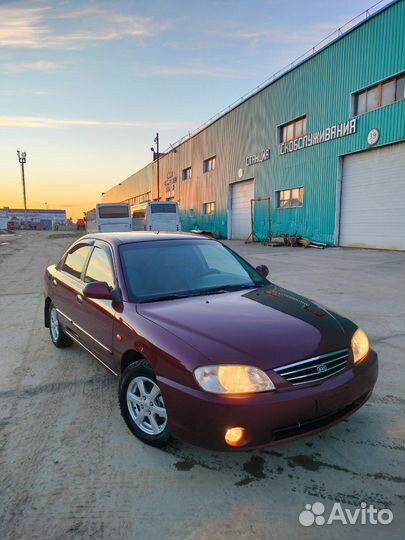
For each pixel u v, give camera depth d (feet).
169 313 10.59
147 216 97.25
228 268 14.17
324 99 67.97
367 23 58.23
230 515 7.84
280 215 83.15
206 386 8.41
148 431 10.13
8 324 22.16
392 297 26.99
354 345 9.97
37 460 9.64
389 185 57.06
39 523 7.70
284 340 9.12
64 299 15.93
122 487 8.66
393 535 7.34
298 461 9.46
